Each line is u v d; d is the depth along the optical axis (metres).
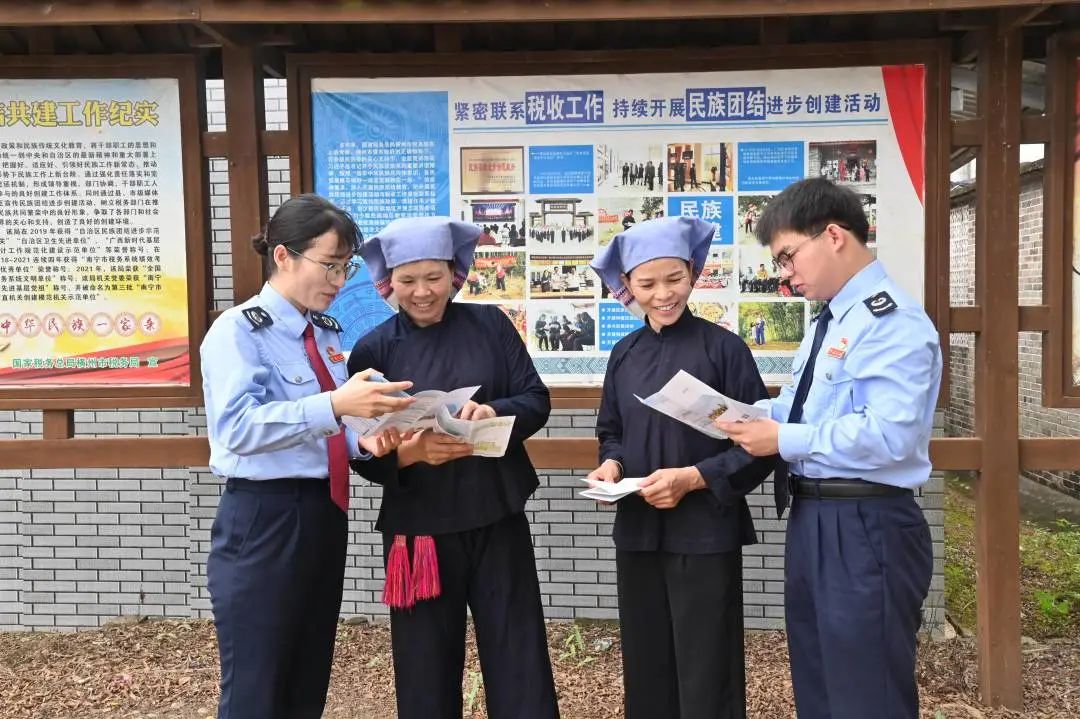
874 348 1.99
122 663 3.92
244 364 2.11
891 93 3.07
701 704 2.28
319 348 2.33
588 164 3.17
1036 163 6.08
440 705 2.35
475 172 3.19
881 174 3.09
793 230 2.09
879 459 1.96
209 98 4.26
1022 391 7.73
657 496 2.20
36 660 4.00
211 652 4.02
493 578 2.36
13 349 3.21
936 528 4.01
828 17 3.10
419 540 2.29
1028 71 3.58
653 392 2.34
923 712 3.17
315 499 2.22
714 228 2.39
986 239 3.05
